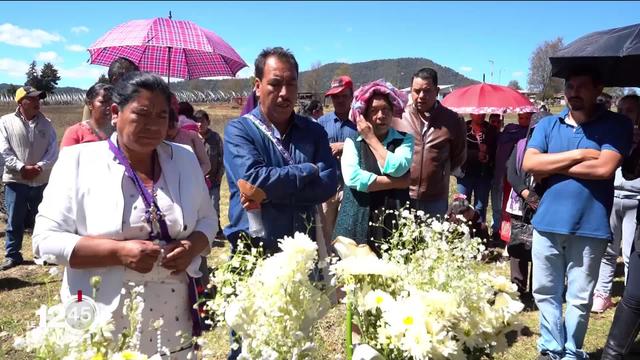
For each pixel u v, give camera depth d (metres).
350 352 1.58
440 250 1.79
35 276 5.76
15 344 1.32
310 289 1.49
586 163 3.29
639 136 3.74
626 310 3.38
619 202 4.57
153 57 5.16
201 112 7.19
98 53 5.15
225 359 2.91
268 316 1.41
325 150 2.84
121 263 1.95
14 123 6.04
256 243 2.60
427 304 1.46
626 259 4.61
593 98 3.34
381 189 3.19
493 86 7.75
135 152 2.09
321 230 2.76
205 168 4.55
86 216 2.01
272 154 2.67
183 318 2.19
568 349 3.54
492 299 1.60
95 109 3.74
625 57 3.12
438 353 1.40
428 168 4.34
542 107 6.39
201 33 4.70
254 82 2.78
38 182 6.35
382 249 2.14
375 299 1.50
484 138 7.13
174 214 2.13
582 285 3.45
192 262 2.18
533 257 3.65
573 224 3.37
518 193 4.57
